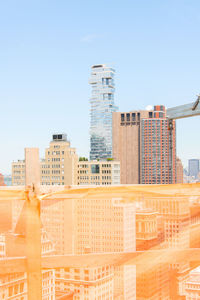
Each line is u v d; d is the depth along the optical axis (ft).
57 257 7.75
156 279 8.27
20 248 7.34
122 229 7.98
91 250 7.93
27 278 7.32
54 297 7.75
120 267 8.14
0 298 7.23
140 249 8.22
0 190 7.32
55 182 317.01
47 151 322.75
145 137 455.22
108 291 8.07
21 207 7.36
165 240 8.34
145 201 8.18
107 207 7.90
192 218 8.40
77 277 7.95
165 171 450.71
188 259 8.41
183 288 8.34
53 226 7.70
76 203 7.81
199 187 8.47
